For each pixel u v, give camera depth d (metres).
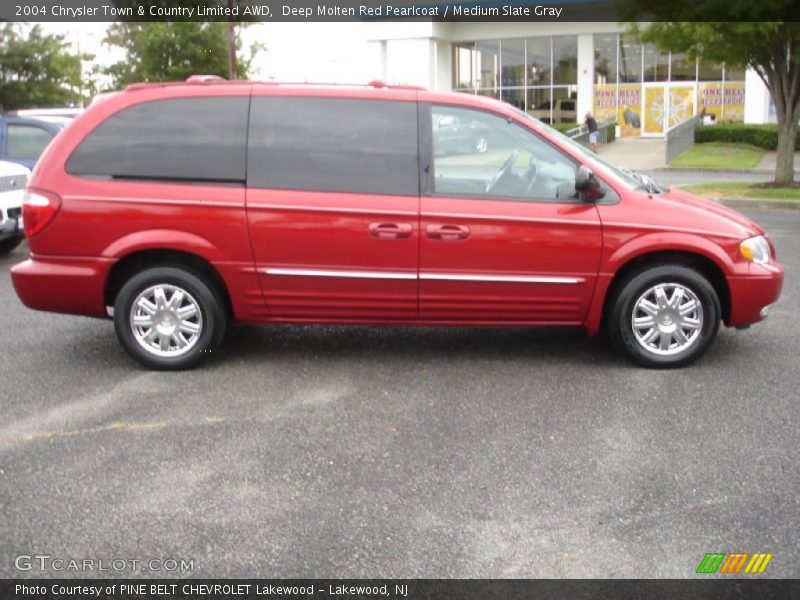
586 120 33.84
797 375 6.05
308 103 6.08
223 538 3.86
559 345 6.86
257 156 6.03
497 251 6.00
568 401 5.57
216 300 6.18
